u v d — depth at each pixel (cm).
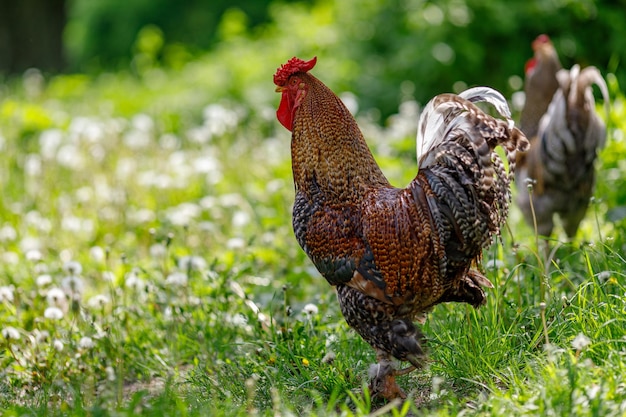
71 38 4244
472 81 2316
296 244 1523
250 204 1758
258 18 3897
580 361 916
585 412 801
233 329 1179
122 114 2762
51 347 1148
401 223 911
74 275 1254
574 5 2233
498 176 891
